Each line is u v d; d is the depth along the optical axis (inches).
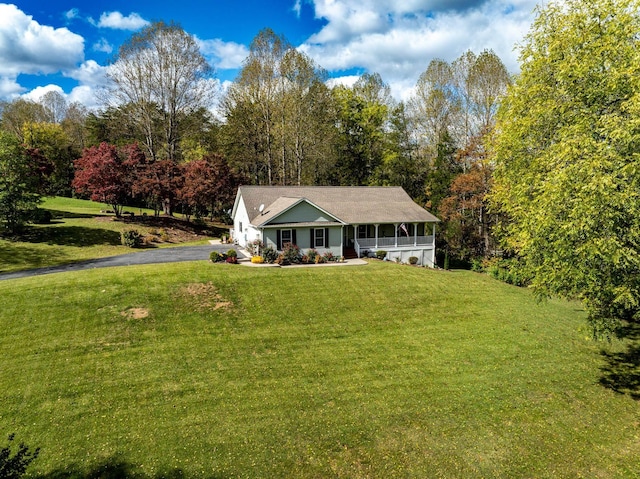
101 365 562.6
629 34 574.2
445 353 657.0
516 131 767.1
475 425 465.1
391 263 1167.6
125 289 780.0
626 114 497.0
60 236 1234.0
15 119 2506.2
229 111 2011.6
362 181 2145.7
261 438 430.9
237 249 1267.2
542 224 479.8
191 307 749.9
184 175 1753.2
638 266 434.6
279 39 1685.5
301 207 1129.4
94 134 2564.0
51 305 700.7
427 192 1739.7
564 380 583.2
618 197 406.3
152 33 1647.4
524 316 850.1
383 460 401.7
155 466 385.4
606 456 415.8
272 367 585.9
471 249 1528.1
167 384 527.8
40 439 417.7
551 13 733.9
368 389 536.7
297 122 1761.8
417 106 1955.0
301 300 824.9
